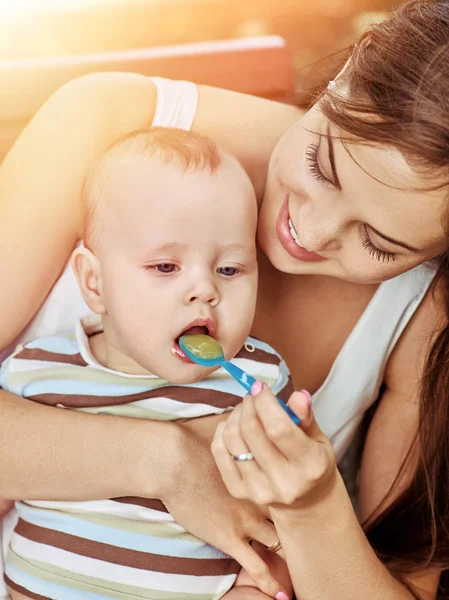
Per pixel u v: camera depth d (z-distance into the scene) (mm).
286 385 1203
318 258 1098
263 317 1314
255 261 1108
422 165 890
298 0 3775
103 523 1070
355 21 3668
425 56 912
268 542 1083
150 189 1061
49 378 1136
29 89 1572
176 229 1045
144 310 1046
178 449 1044
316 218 1007
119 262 1063
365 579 1034
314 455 858
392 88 908
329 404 1324
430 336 1283
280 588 1072
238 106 1322
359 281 1097
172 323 1039
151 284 1047
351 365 1306
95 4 3588
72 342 1181
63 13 3510
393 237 967
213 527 1055
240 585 1112
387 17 1069
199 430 1101
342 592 1026
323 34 3580
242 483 900
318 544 988
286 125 1330
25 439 1052
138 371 1140
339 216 988
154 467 1035
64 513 1080
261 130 1312
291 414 860
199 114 1293
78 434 1057
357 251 1025
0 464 1047
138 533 1071
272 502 882
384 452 1337
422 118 882
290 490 864
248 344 1199
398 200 924
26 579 1092
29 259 1178
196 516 1049
